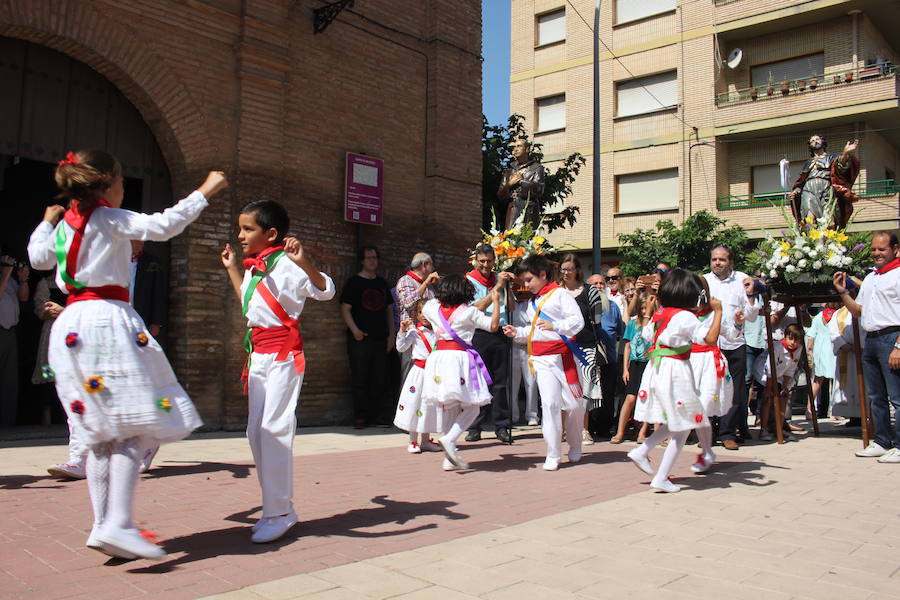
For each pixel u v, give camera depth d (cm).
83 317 337
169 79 831
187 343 836
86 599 295
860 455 725
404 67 1107
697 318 598
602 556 367
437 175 1119
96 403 329
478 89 1198
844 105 2195
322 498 503
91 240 342
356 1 1043
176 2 838
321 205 984
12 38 759
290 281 404
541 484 571
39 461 615
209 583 317
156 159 870
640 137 2606
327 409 979
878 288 709
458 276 654
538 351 661
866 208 2181
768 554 374
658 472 548
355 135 1033
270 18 918
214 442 768
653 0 2606
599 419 888
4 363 816
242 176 883
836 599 306
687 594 310
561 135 2800
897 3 2188
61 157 792
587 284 869
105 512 346
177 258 855
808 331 1255
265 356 402
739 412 790
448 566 346
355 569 340
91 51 774
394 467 641
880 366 721
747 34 2444
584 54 2752
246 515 446
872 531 424
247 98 894
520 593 308
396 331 972
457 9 1173
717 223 2291
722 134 2427
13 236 998
